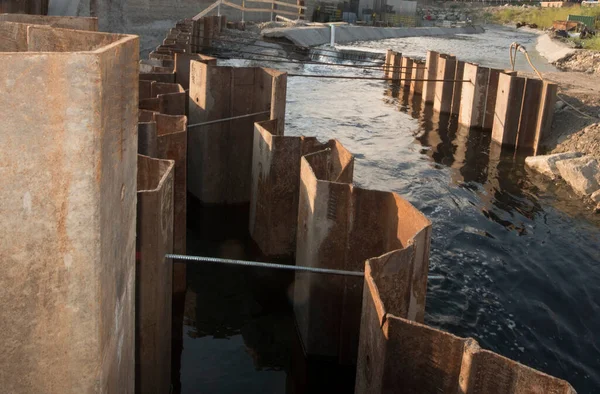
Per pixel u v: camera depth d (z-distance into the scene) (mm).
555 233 11453
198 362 7504
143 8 33625
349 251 7258
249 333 8164
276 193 9570
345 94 24188
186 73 14336
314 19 56969
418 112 21594
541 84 16609
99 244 3656
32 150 3414
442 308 8867
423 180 14273
